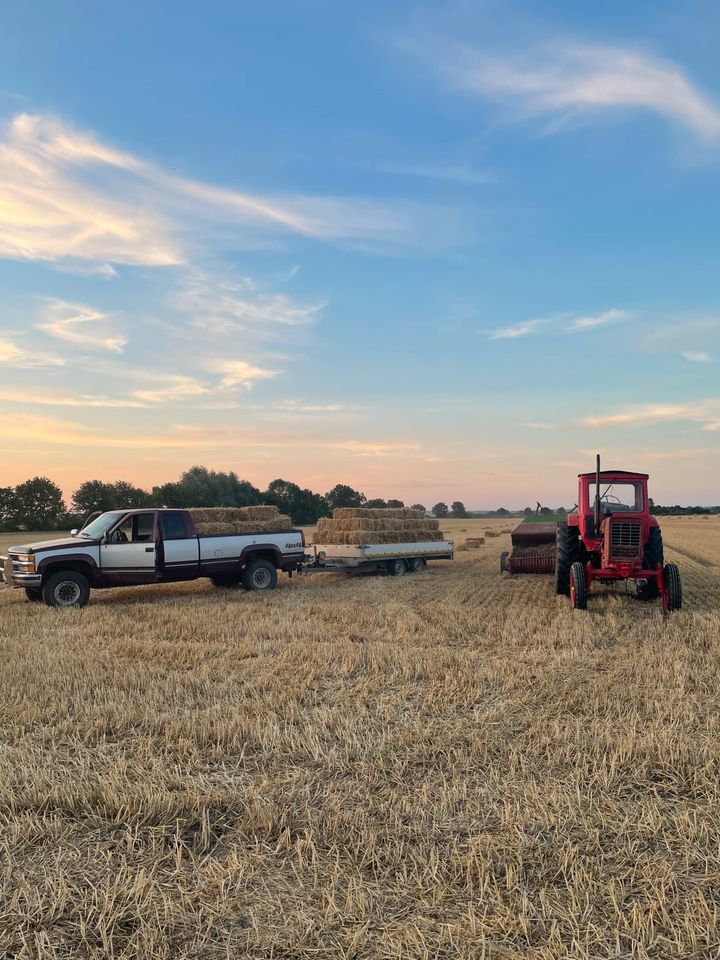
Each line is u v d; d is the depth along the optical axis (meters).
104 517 15.52
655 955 3.11
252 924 3.37
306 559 19.50
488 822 4.32
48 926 3.39
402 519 21.38
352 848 4.07
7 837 4.22
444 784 4.83
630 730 5.86
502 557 18.36
